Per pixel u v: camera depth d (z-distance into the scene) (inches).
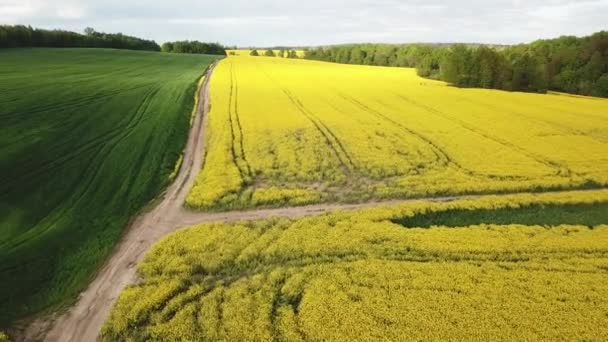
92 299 692.1
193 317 627.8
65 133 1461.6
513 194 1090.1
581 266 744.3
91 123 1601.9
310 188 1125.7
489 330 580.1
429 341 563.8
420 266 743.1
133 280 737.0
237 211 1001.5
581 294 660.7
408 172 1223.5
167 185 1147.9
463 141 1497.3
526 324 592.1
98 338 607.8
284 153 1359.5
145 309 649.0
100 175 1166.3
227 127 1633.9
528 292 665.0
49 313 661.9
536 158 1336.1
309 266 749.3
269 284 706.8
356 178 1188.5
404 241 840.3
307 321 606.5
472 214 994.7
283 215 981.2
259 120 1753.2
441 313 618.8
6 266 761.6
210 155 1337.4
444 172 1216.8
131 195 1063.6
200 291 692.1
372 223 910.4
